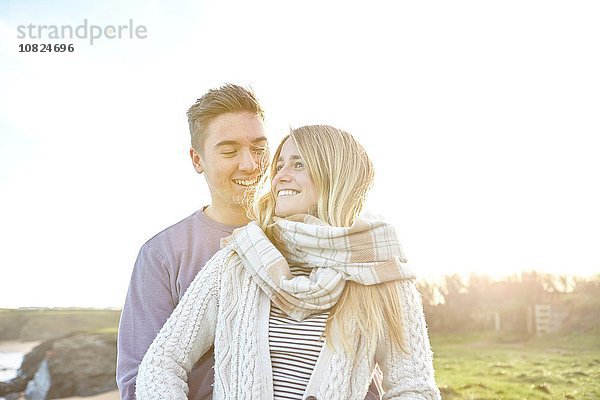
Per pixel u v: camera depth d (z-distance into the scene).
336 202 1.86
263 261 1.81
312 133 1.90
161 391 1.71
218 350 1.79
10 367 17.17
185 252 2.27
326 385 1.68
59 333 21.55
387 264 1.80
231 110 2.33
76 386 14.34
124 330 2.16
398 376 1.75
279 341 1.76
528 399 5.32
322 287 1.74
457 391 5.78
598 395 5.30
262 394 1.71
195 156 2.46
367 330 1.75
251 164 2.31
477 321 8.20
